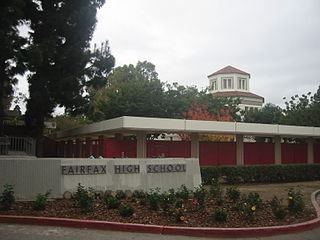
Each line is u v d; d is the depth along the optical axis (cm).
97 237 697
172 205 944
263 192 1462
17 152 1647
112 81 4291
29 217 799
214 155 1967
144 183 1230
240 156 2034
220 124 1773
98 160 1164
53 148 3238
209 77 5462
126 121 1505
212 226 771
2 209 884
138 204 990
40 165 1086
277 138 2205
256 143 2139
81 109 2091
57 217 813
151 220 805
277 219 860
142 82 3048
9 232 717
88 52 2014
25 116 2197
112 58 2056
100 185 1155
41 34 1981
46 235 702
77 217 816
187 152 1877
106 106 2888
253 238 734
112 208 906
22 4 1664
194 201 956
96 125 1847
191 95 3111
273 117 3569
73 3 1980
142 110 2794
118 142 1703
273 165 1923
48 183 1085
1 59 1702
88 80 2041
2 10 1568
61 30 1962
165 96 2947
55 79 1889
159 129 1600
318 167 2106
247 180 1866
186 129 1661
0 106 1909
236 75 5153
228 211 919
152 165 1254
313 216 925
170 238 709
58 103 2005
